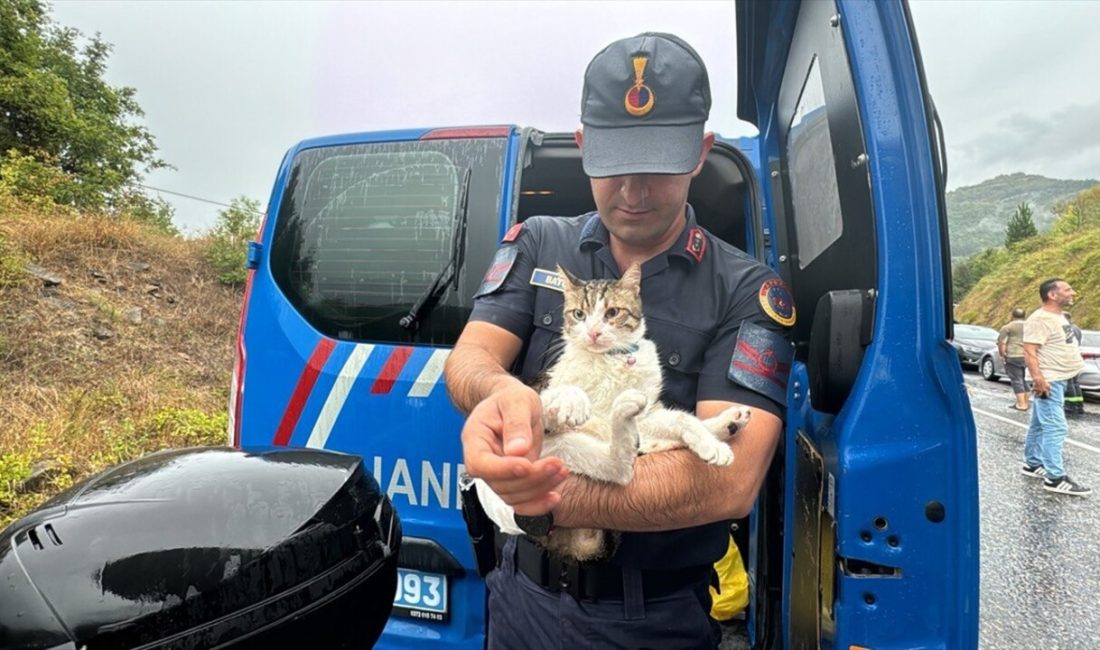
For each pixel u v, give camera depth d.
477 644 1.88
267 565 1.10
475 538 1.66
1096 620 3.44
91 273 8.32
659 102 1.30
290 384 2.06
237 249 10.05
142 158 16.34
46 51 14.79
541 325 1.48
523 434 0.87
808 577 1.47
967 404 1.17
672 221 1.38
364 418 1.97
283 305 2.11
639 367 1.26
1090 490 5.94
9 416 5.14
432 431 1.91
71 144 13.45
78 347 6.64
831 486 1.27
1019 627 3.37
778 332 1.34
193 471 1.21
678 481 1.13
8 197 9.08
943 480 1.16
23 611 0.94
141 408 5.84
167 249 9.82
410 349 1.97
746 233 2.67
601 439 1.19
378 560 1.33
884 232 1.17
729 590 2.38
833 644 1.24
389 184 2.10
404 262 2.05
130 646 0.95
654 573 1.37
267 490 1.20
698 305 1.38
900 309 1.17
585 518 1.14
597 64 1.35
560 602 1.38
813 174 1.76
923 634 1.17
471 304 1.99
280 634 1.11
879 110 1.17
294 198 2.16
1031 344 6.16
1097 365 11.41
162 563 1.01
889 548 1.17
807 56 1.70
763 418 1.26
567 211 3.04
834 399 1.26
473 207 2.05
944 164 1.28
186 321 8.23
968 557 1.16
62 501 1.14
